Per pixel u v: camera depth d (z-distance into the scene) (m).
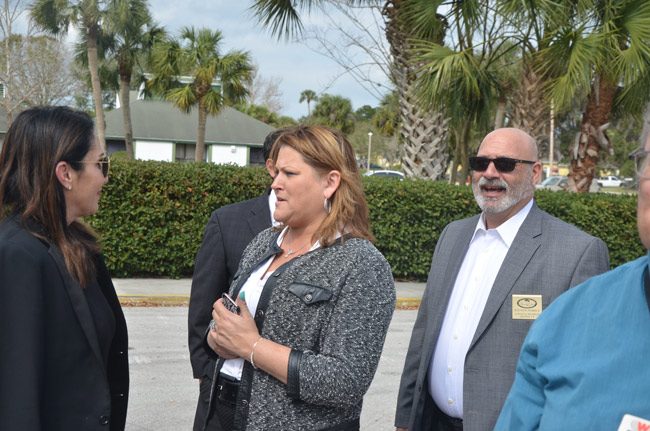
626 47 10.86
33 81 30.89
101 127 25.45
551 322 1.56
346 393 2.21
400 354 7.68
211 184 11.18
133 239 10.96
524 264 2.83
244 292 2.46
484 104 11.55
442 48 11.00
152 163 11.13
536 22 10.61
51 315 2.16
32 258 2.12
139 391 5.97
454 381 2.94
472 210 11.92
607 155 13.97
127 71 28.02
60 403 2.18
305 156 2.39
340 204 2.40
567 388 1.46
